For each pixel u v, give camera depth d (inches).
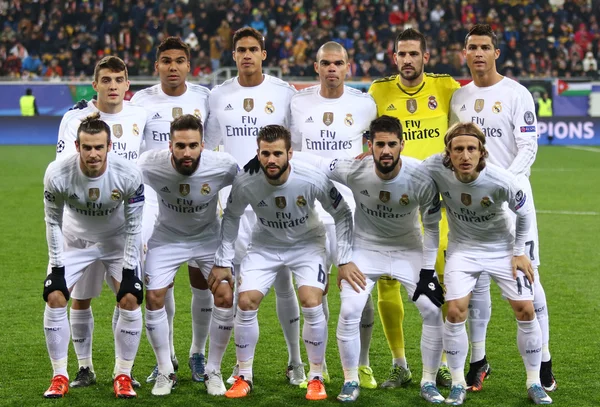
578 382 215.5
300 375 219.0
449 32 997.8
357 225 213.3
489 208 198.7
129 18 1021.2
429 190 200.1
